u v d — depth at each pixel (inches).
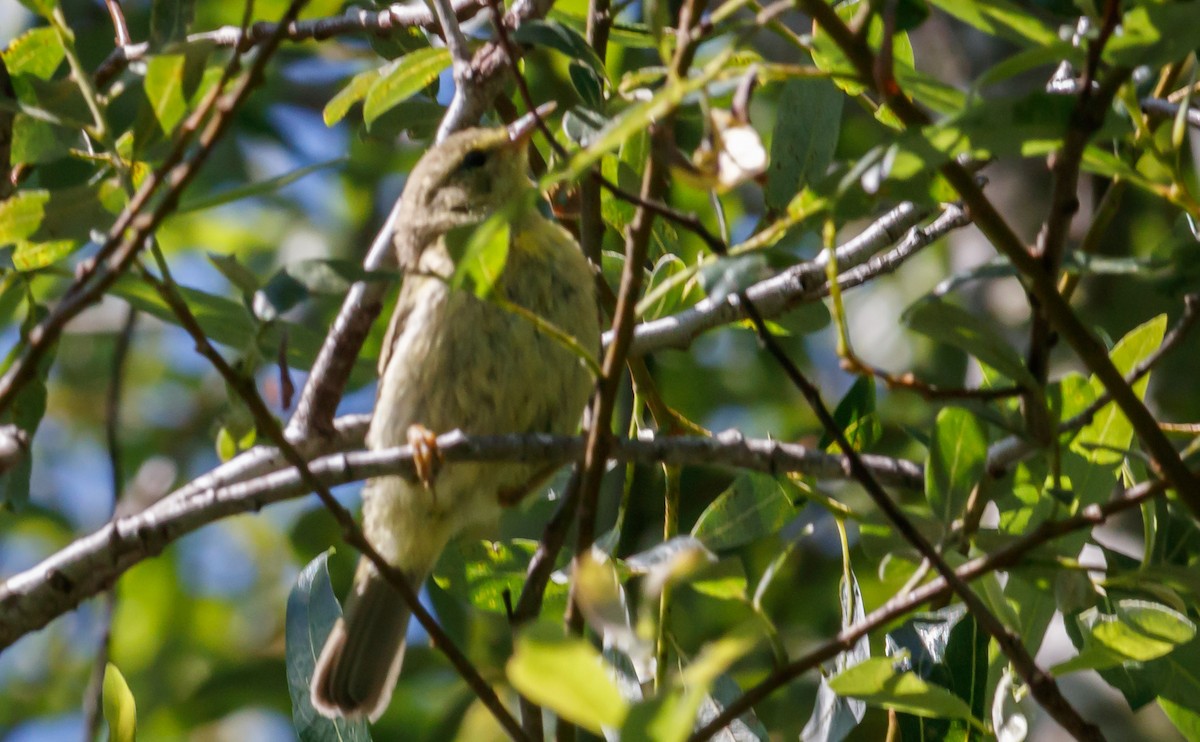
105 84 380.5
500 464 358.9
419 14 403.2
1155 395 531.5
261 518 678.5
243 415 288.0
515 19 384.2
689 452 290.5
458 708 511.8
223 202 296.5
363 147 637.9
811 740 303.7
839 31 227.0
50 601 298.4
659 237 395.2
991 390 244.2
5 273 326.3
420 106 413.4
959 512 269.4
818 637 517.3
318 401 359.9
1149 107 303.0
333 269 252.8
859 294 630.5
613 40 386.3
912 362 601.6
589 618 214.8
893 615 246.7
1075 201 229.3
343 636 374.3
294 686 337.1
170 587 663.1
